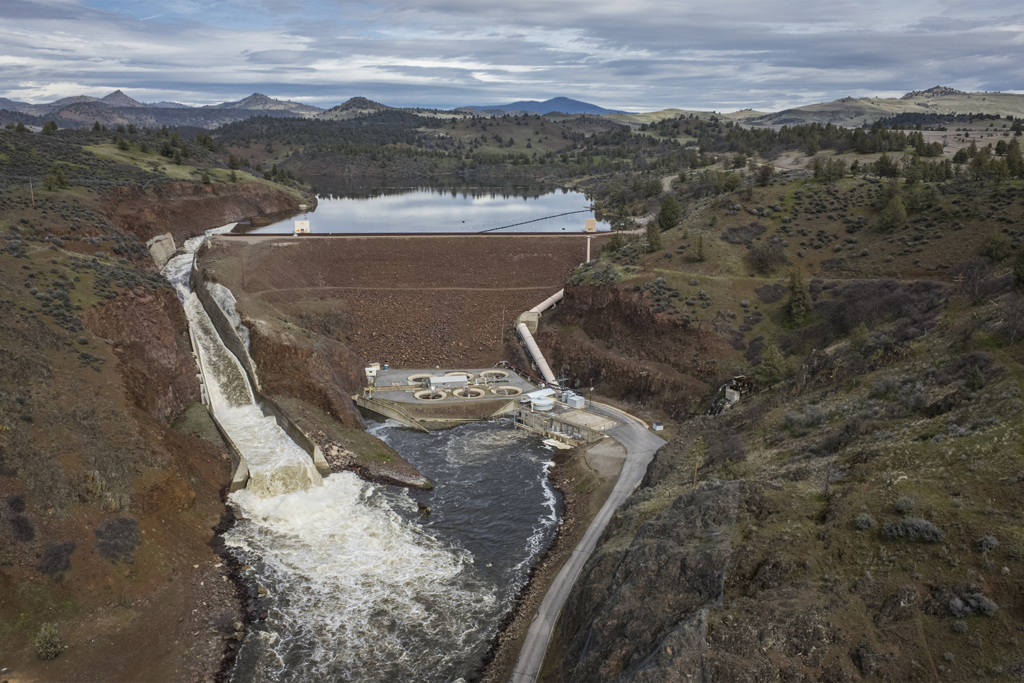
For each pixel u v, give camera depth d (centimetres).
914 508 3894
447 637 4791
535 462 7906
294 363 8688
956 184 11156
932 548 3647
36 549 4525
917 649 3247
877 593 3547
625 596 3991
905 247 9925
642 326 9969
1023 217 9462
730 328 9450
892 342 6631
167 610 4806
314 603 5119
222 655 4519
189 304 10412
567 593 5009
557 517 6556
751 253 10925
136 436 6016
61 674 4072
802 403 6569
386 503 6675
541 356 10769
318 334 10012
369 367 10450
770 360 8081
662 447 7350
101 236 10106
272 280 11188
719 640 3431
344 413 8412
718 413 8025
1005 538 3559
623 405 9444
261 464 6931
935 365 5759
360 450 7606
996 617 3266
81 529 4859
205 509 6050
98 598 4631
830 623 3428
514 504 6806
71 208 10481
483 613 5069
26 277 7294
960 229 9800
